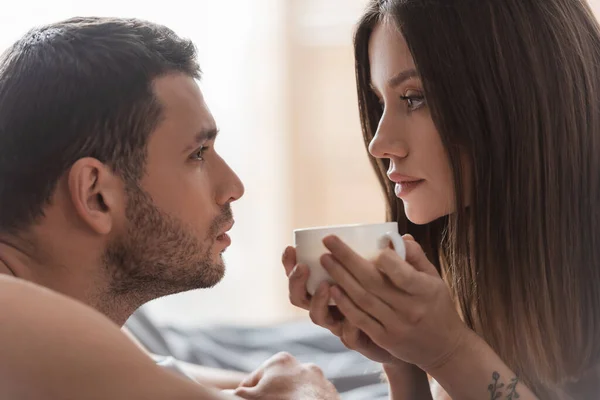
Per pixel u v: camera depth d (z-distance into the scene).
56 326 0.84
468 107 1.30
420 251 1.16
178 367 1.52
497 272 1.37
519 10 1.32
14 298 0.86
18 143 1.07
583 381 1.43
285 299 3.90
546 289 1.38
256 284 3.91
